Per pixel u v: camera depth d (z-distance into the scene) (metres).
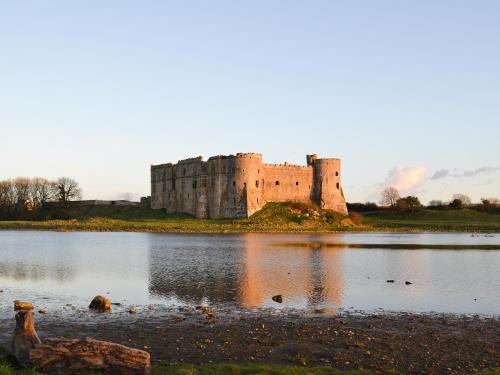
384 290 35.12
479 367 18.64
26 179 168.50
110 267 47.28
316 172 135.00
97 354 16.20
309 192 134.38
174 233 103.75
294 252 63.25
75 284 37.06
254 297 31.84
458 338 22.47
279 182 130.00
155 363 18.38
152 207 146.25
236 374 16.38
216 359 19.06
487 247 74.62
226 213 124.19
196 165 130.00
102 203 157.38
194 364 18.39
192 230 108.00
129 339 21.62
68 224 121.19
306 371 16.86
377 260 55.12
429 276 42.72
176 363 18.42
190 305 29.23
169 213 135.25
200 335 22.31
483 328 24.34
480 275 43.53
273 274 42.69
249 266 48.16
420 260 55.59
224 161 125.38
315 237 95.12
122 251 63.97
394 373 17.75
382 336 22.61
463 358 19.62
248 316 26.44
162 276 41.28
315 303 30.19
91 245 73.88
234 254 59.97
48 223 125.12
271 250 65.88
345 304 30.02
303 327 23.98
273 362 18.86
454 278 41.53
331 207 133.50
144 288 35.22
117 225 117.12
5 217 149.12
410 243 82.44
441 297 32.62
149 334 22.45
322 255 59.91
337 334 22.78
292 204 127.88
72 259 54.38
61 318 25.64
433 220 149.00
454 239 94.50
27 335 17.16
